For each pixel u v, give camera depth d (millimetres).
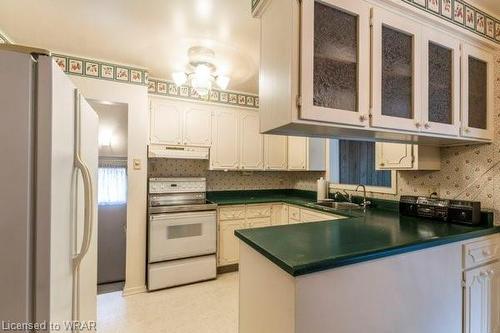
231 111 3580
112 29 2070
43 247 764
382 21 1379
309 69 1171
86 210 1048
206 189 3699
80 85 2582
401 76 1472
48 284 770
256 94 3740
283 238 1448
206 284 2973
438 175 2166
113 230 2900
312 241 1389
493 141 1866
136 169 2836
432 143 2021
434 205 1998
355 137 1717
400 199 2262
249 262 1451
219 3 1729
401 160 2121
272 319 1212
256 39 2207
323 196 3312
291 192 4234
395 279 1311
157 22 1962
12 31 2098
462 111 1715
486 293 1730
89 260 1362
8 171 718
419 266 1405
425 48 1547
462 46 1728
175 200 3197
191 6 1762
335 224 1835
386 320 1276
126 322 2213
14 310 728
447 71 1682
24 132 732
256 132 3744
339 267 1146
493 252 1765
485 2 1755
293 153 3783
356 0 1305
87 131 1249
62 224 881
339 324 1140
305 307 1062
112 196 2869
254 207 3424
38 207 758
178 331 2090
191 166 3645
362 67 1314
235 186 3928
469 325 1623
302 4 1166
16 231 726
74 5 1753
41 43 2316
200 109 3389
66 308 938
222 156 3514
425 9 1512
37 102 761
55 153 807
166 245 2861
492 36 1854
